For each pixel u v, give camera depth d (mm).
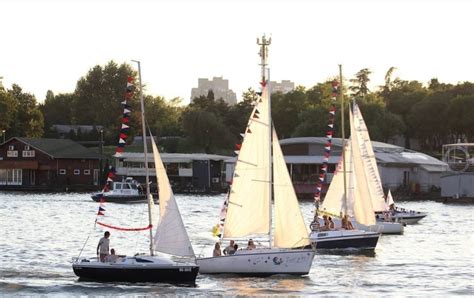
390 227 104250
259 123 63312
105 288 56281
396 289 59562
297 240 63375
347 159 88625
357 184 87062
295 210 63406
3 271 64375
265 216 63000
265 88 63469
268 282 59906
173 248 58062
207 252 76438
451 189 175625
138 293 54844
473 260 76688
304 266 62156
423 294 57719
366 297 56250
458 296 57062
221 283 58812
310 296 55938
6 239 90062
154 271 57094
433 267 71188
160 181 58250
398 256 78688
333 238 78938
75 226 108312
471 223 124000
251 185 63156
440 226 118062
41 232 99062
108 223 114438
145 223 115000
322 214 87500
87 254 76875
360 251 79750
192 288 56812
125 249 81250
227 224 63031
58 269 65812
